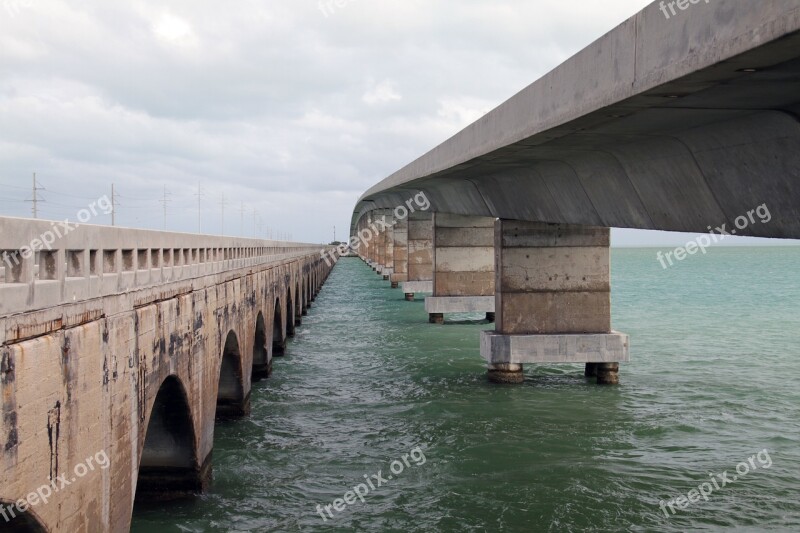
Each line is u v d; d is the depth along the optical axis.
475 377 37.47
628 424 28.36
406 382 36.53
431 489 21.88
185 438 19.91
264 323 36.38
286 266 48.75
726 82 11.71
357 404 32.06
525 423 28.64
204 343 20.83
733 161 15.48
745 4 9.90
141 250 15.34
